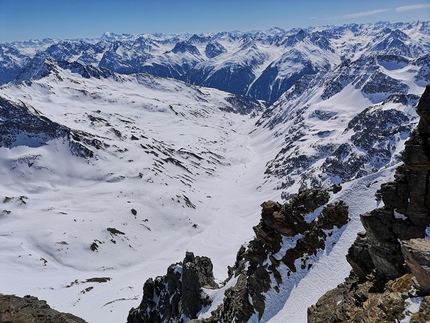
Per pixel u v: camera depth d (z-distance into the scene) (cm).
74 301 12112
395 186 3509
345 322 3034
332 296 3778
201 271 6769
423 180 3272
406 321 2400
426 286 2488
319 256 4544
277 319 4366
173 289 7331
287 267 4766
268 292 4766
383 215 3494
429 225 3219
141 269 17275
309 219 4875
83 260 17550
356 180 4812
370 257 3647
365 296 3228
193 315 6334
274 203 5247
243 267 6241
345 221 4538
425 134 3228
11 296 3809
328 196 4900
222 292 6112
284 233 4981
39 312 3512
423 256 2528
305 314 4003
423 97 3188
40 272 15638
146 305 7838
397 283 2862
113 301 12019
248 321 4800
